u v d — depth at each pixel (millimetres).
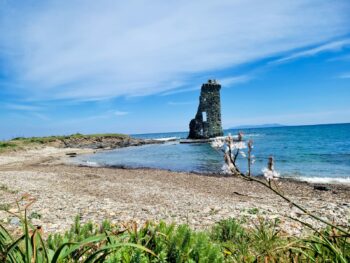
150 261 3973
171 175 30562
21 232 9320
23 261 3402
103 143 94125
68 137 92688
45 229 10438
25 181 24016
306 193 20766
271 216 12906
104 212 13727
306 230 9984
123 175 30328
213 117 118438
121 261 3684
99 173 32062
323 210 14719
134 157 55562
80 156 59906
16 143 76750
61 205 15125
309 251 4086
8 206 13797
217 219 12570
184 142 98938
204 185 24234
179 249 4117
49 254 3639
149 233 4582
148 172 33344
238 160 40094
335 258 3508
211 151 63969
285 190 21781
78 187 22016
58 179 26062
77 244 3238
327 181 25562
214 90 119188
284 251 4438
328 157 43312
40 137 93062
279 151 54281
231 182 25859
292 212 14000
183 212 14133
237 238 7461
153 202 16953
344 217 13172
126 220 12312
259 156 44844
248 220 12188
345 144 68125
